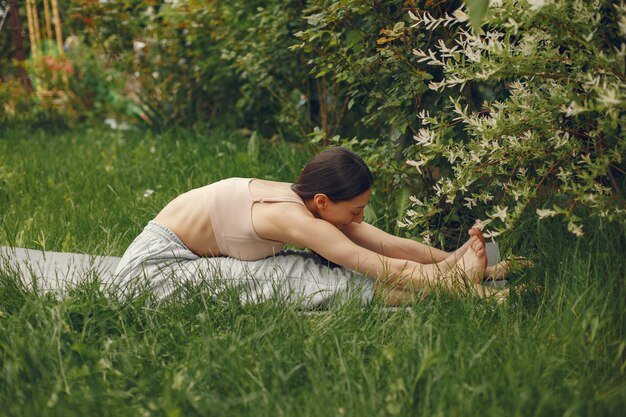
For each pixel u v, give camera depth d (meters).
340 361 2.11
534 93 2.66
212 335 2.35
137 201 4.41
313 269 2.82
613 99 2.21
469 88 3.38
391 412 1.90
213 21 6.28
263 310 2.51
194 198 2.92
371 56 3.70
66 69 8.34
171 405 1.88
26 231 3.67
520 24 2.42
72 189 4.76
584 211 2.83
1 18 8.91
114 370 2.14
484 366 2.08
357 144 4.05
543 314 2.52
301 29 5.02
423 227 3.53
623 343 2.15
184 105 7.12
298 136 5.53
